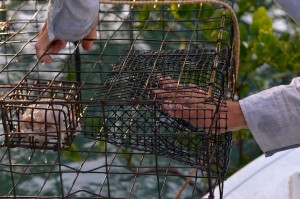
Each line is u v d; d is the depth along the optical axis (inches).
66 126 64.0
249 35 138.0
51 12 65.3
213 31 107.7
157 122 65.4
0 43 78.7
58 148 63.9
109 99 63.7
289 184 82.4
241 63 114.7
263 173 87.2
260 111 64.7
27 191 106.2
